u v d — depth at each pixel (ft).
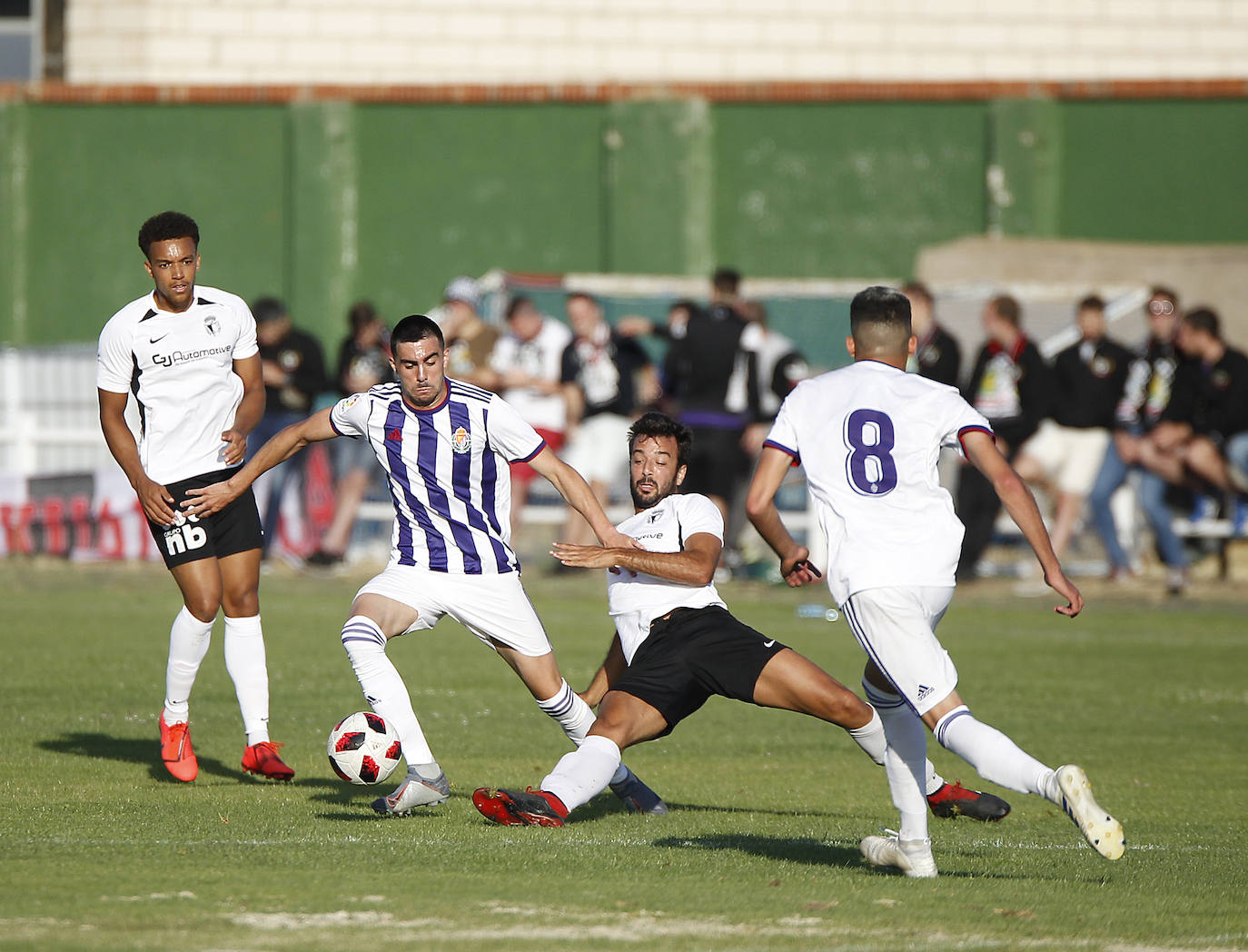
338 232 247.91
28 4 256.52
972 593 177.17
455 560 69.72
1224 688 118.01
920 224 241.96
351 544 188.96
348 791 76.13
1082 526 180.65
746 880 58.13
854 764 88.48
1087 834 51.98
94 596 163.53
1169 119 237.66
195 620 76.02
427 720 98.73
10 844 62.03
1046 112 238.48
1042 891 57.57
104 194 252.21
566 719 72.13
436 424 68.59
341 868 58.44
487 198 247.50
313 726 95.30
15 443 200.85
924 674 55.88
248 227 250.98
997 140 238.48
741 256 245.24
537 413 183.32
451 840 64.34
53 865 58.13
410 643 139.74
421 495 69.26
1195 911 54.90
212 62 253.85
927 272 229.25
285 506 186.91
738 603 166.20
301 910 51.85
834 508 57.62
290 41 253.24
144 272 252.83
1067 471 177.27
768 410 180.55
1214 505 179.63
